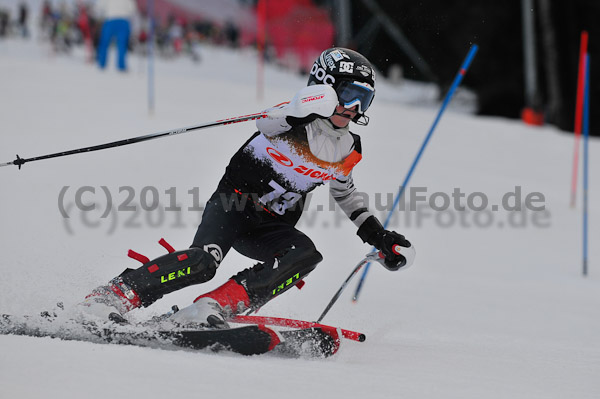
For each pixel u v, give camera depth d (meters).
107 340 9.59
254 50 97.56
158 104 45.16
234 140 37.06
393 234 12.08
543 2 79.19
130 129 36.06
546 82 86.00
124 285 10.57
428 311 16.67
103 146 11.13
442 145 48.06
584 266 23.98
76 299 11.55
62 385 7.32
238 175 11.69
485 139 52.72
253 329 9.70
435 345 12.40
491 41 86.94
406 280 20.73
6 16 79.38
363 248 23.88
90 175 26.84
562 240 29.36
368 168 37.06
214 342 9.65
